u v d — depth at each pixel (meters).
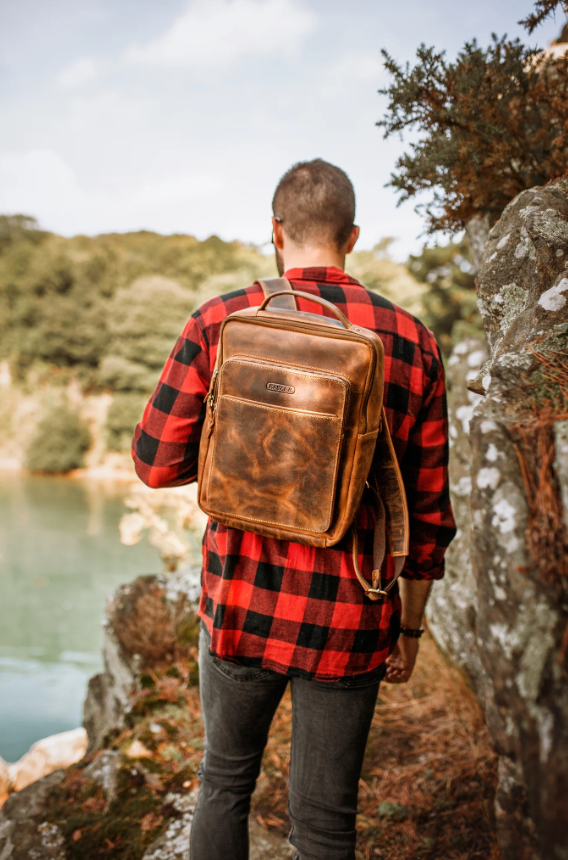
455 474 2.32
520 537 0.72
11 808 1.94
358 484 0.94
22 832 1.81
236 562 1.02
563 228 1.20
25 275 50.84
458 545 2.20
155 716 2.29
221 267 51.28
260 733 1.11
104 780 2.01
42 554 23.14
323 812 1.03
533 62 1.58
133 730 2.25
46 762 3.21
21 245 54.47
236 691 1.05
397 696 2.29
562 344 1.00
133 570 21.06
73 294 48.44
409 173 1.68
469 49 1.54
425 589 1.21
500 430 0.79
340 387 0.90
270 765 2.02
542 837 0.61
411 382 1.07
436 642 2.33
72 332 46.91
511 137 1.56
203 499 1.01
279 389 0.93
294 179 1.12
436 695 2.18
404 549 1.02
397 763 1.91
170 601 3.00
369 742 2.04
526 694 0.67
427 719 2.12
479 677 1.95
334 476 0.92
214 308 1.06
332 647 0.99
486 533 0.75
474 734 1.95
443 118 1.57
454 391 2.41
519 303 1.26
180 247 54.62
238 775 1.10
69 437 42.50
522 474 0.75
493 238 1.40
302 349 0.94
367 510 1.02
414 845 1.56
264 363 0.94
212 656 1.06
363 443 0.93
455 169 1.55
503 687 0.69
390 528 1.04
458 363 2.43
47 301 48.44
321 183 1.10
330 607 0.98
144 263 52.47
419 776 1.82
